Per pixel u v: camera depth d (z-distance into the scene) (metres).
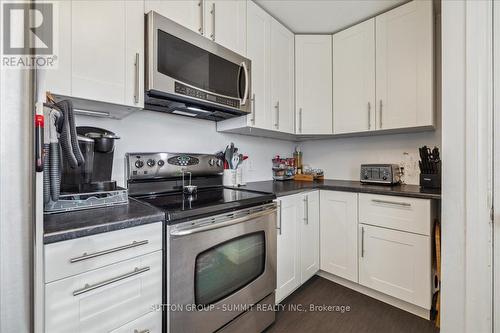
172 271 1.00
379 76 1.97
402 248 1.63
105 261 0.82
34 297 0.57
